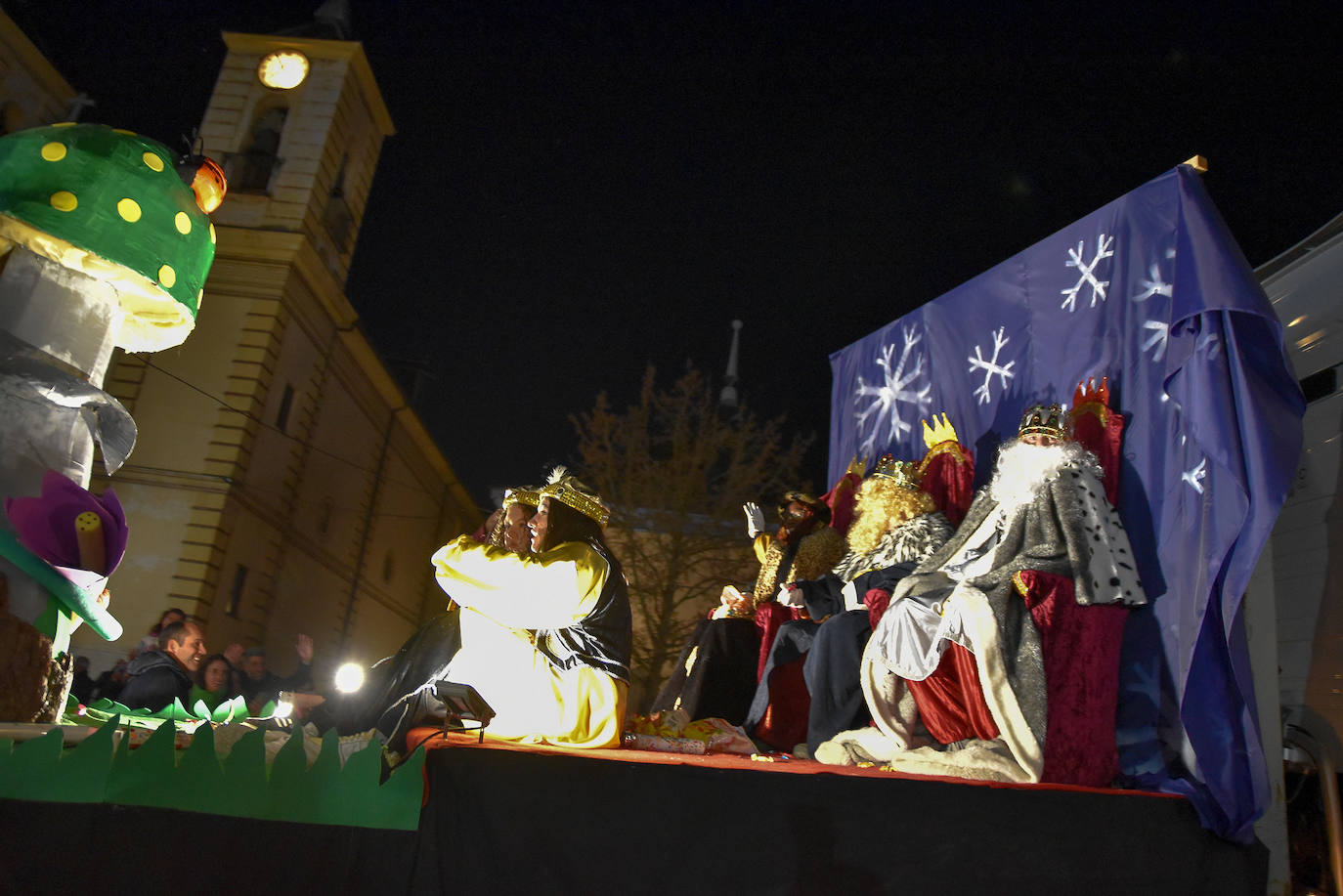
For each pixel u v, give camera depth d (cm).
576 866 271
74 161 314
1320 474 454
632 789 281
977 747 375
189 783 242
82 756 234
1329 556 441
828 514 609
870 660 425
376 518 3022
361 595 3008
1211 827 330
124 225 316
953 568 454
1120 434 441
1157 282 454
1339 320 452
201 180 351
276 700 588
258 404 2050
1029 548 409
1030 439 430
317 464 2464
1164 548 408
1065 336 504
